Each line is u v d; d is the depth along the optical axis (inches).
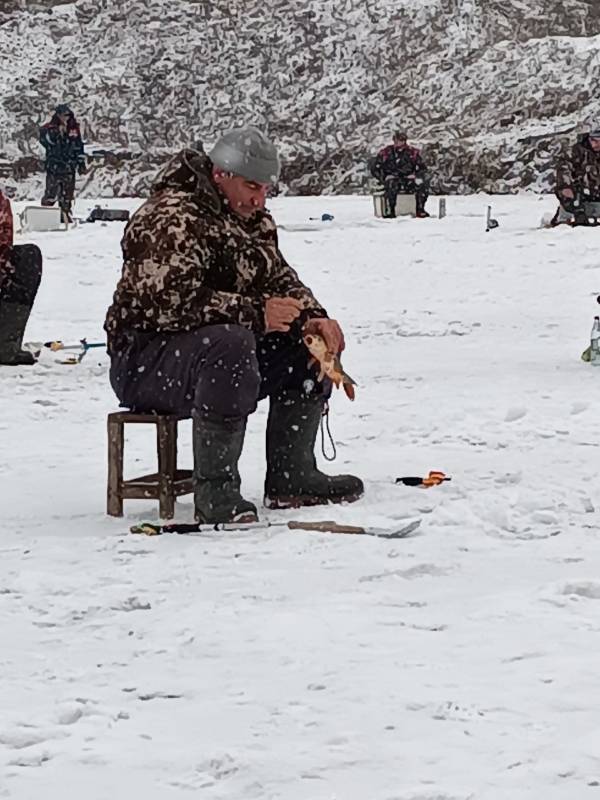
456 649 165.3
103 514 254.1
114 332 249.4
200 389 237.3
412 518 237.5
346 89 1676.9
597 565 205.6
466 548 217.8
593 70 1646.2
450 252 831.7
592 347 463.8
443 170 1537.9
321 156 1604.3
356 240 893.8
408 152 1100.5
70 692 153.5
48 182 1212.5
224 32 1745.8
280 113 1662.2
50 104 1664.6
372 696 149.6
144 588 196.4
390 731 139.9
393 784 127.2
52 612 185.5
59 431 352.8
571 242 842.2
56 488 281.4
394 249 854.5
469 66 1683.1
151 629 176.6
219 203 245.8
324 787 126.8
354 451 314.5
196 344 237.9
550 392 396.8
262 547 219.3
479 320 612.1
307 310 252.8
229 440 237.8
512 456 303.4
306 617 179.2
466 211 1150.3
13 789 128.4
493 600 185.2
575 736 137.4
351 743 136.6
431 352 516.4
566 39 1706.4
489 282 734.5
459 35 1717.5
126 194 1578.5
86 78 1700.3
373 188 1553.9
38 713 146.9
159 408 248.8
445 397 392.2
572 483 268.7
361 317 630.5
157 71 1705.2
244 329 238.1
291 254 850.1
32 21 1787.6
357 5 1764.3
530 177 1519.4
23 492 277.0
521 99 1624.0
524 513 241.3
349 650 165.8
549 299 677.3
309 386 252.1
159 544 224.1
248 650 166.9
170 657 165.5
